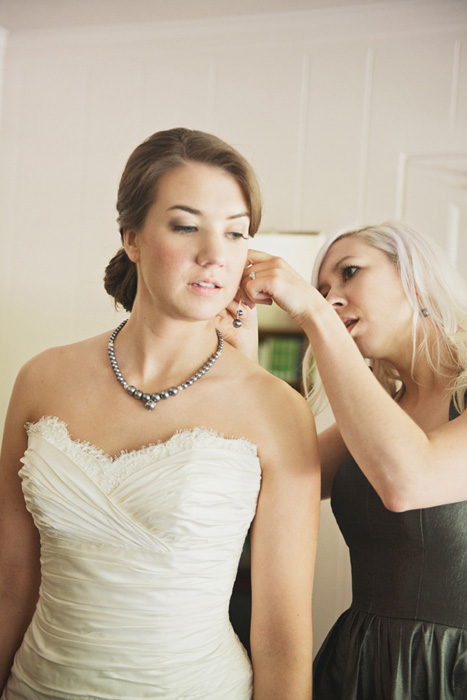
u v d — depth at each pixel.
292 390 1.60
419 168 3.82
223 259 1.46
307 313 1.60
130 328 1.64
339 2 3.85
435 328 1.87
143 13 4.15
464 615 1.67
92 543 1.48
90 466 1.51
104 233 4.33
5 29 4.48
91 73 4.39
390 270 1.88
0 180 4.53
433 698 1.65
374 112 3.89
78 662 1.45
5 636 1.65
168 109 4.25
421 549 1.71
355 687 1.71
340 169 3.93
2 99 4.55
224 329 1.92
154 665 1.44
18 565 1.65
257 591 1.55
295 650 1.51
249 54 4.10
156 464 1.47
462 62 3.74
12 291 4.47
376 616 1.75
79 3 4.11
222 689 1.48
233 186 1.48
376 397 1.56
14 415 1.67
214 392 1.57
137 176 1.51
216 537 1.48
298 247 3.80
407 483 1.53
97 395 1.60
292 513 1.54
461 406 1.75
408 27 3.82
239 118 4.11
